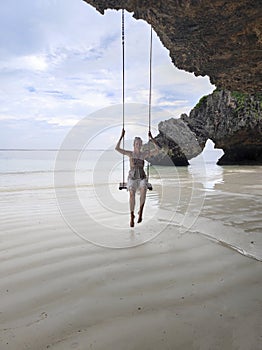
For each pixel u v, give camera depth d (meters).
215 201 8.15
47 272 3.47
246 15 5.24
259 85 8.47
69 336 2.27
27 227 5.43
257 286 3.12
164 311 2.64
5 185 11.74
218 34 5.99
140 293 2.98
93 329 2.36
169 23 5.93
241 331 2.32
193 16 5.48
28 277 3.33
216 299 2.85
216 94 23.81
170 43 6.85
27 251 4.17
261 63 6.98
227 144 24.42
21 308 2.68
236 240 4.70
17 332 2.31
